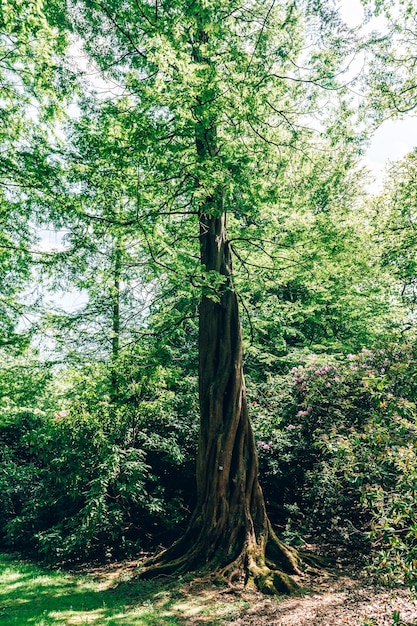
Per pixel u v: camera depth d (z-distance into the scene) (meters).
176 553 6.71
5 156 6.25
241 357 7.30
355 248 7.94
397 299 16.34
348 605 4.98
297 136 7.29
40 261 7.06
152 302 9.20
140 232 6.78
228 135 7.03
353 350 13.78
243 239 7.69
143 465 7.85
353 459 4.27
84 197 6.35
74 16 7.05
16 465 10.46
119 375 8.19
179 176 6.57
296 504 7.85
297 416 8.40
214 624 4.76
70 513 8.49
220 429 6.87
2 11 4.97
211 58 5.97
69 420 8.40
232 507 6.62
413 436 4.10
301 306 12.07
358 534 6.87
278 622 4.70
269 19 6.47
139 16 6.23
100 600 5.60
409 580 3.16
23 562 7.80
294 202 8.49
